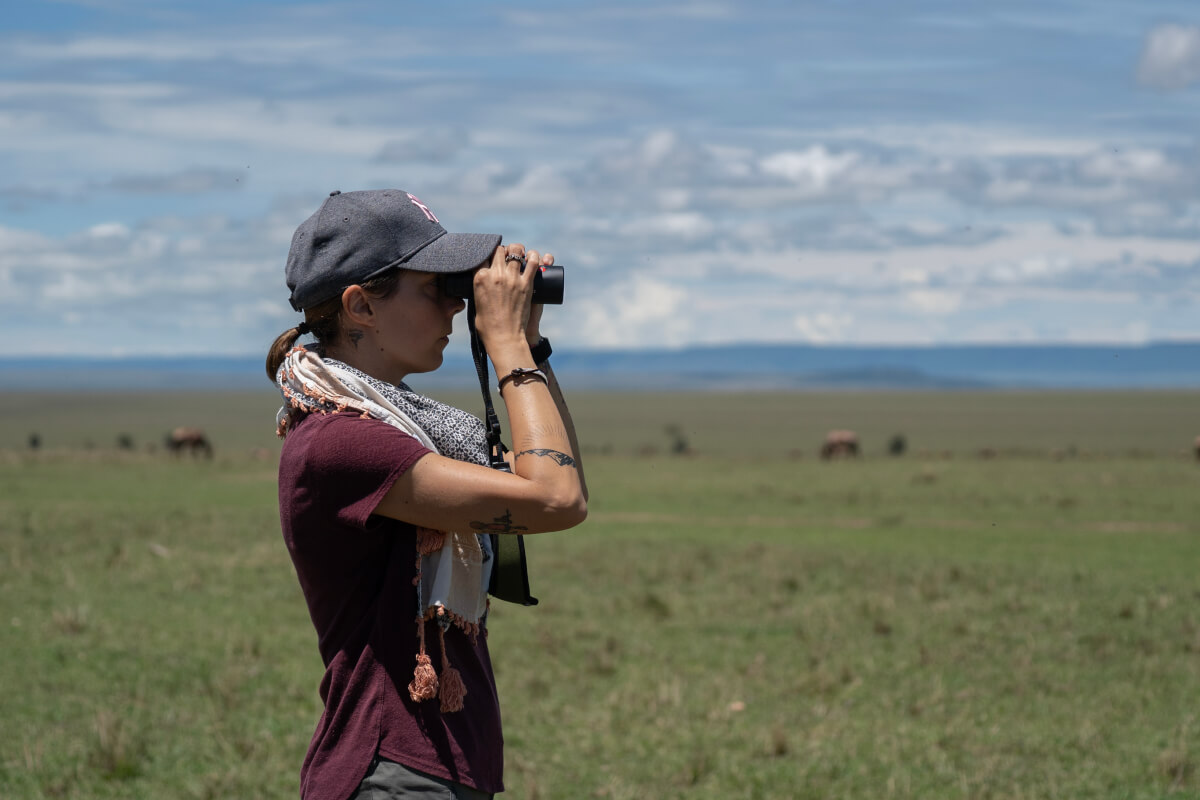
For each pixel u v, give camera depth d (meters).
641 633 13.45
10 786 7.59
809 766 8.35
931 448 101.56
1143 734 9.33
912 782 7.99
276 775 7.92
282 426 3.01
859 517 30.08
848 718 9.77
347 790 2.69
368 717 2.72
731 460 60.69
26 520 24.41
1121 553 22.44
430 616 2.75
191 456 57.06
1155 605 15.57
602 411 198.38
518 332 2.81
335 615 2.83
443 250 2.82
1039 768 8.39
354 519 2.69
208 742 8.77
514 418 2.75
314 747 2.80
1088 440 119.94
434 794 2.69
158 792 7.58
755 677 11.23
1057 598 16.14
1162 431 138.25
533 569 18.77
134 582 16.45
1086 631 13.66
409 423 2.79
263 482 39.62
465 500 2.66
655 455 72.00
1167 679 11.23
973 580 17.89
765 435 135.88
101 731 8.45
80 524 23.61
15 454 56.06
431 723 2.72
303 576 2.87
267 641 12.54
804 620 14.27
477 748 2.77
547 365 2.96
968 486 40.28
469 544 2.84
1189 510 31.41
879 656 12.23
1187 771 8.30
